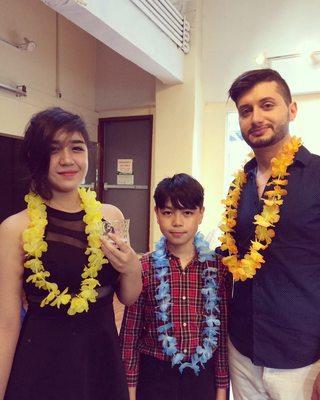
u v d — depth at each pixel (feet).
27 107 11.25
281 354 3.96
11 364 3.18
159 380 4.15
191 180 4.41
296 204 3.86
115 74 14.44
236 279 4.13
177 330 4.18
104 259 3.41
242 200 4.53
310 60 11.10
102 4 7.81
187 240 4.36
